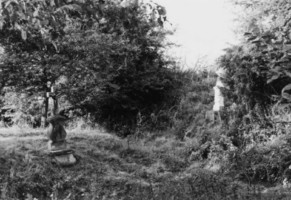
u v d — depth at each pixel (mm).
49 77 10086
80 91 10914
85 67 10219
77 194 7590
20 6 3580
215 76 13641
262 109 11023
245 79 11125
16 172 7598
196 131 11477
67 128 11844
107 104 12344
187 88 13344
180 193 7500
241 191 7695
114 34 10562
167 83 13164
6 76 9945
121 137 11797
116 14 4660
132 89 12492
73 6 3730
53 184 7703
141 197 7383
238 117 11141
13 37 9000
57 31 4590
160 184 8297
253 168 9117
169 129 11930
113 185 8070
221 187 7855
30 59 9648
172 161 10008
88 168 8539
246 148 9938
